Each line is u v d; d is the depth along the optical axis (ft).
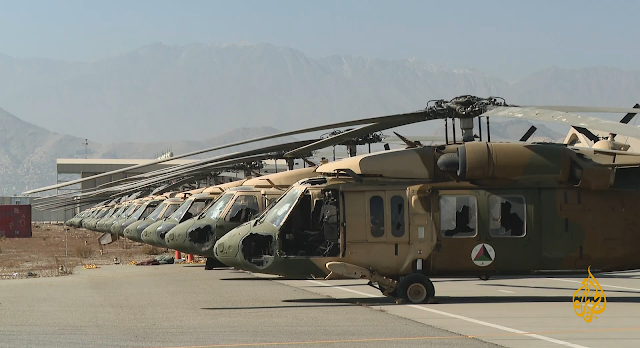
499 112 71.41
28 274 123.13
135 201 220.84
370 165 75.87
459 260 73.82
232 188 119.24
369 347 48.21
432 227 73.61
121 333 54.44
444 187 74.23
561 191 74.64
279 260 75.15
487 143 74.54
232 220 115.75
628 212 75.66
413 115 74.54
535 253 74.13
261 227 76.89
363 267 74.08
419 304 72.79
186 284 99.81
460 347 48.34
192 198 140.67
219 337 52.29
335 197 75.66
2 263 154.92
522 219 74.18
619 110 66.54
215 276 114.83
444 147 76.23
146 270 132.57
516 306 71.05
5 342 50.44
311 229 86.63
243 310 69.10
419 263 73.61
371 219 73.92
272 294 84.69
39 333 54.65
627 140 137.90
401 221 73.97
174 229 120.67
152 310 69.62
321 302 75.56
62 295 85.56
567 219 74.49
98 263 159.63
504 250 73.97
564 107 68.13
